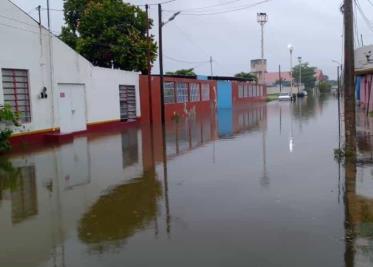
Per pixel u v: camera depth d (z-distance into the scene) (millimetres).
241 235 6617
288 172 11406
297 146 16453
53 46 20609
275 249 6035
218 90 47438
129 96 28469
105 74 25391
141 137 21234
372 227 6824
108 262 5746
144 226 7211
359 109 34906
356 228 6789
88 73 23609
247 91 58094
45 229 7281
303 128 23734
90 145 18266
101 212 8164
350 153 13195
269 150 15609
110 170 12453
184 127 26641
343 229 6762
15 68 18109
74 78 22312
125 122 27422
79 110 22906
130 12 30844
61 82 21219
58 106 20984
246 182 10320
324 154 14258
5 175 12039
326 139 18500
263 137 19969
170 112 33906
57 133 20188
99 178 11352
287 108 46531
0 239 6840
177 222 7348
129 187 10180
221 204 8383
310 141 17906
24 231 7207
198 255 5891
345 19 12672
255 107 50500
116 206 8547
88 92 23641
